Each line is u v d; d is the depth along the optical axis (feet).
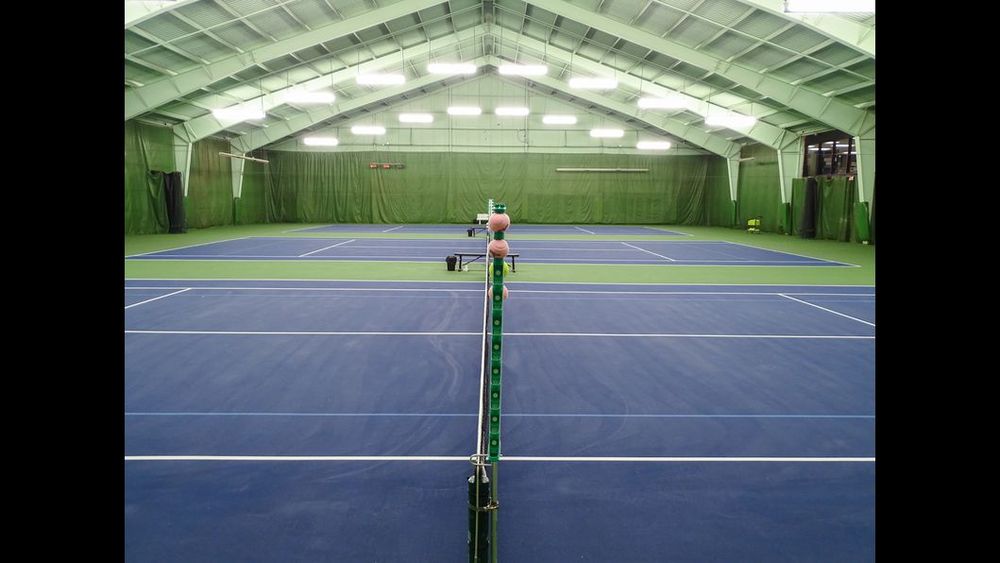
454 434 15.80
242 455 14.39
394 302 34.53
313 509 11.97
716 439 15.64
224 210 104.68
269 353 23.43
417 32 75.97
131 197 79.05
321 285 40.45
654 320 30.40
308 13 59.36
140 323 28.50
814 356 23.73
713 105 87.97
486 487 9.38
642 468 13.96
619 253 64.69
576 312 32.32
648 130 120.26
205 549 10.59
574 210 121.49
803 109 69.31
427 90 116.88
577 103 117.91
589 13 64.03
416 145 119.24
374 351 23.88
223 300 34.63
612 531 11.33
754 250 68.95
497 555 10.12
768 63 63.87
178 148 89.10
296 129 106.63
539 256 61.21
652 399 18.65
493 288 9.22
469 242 75.82
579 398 18.69
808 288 41.06
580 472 13.73
